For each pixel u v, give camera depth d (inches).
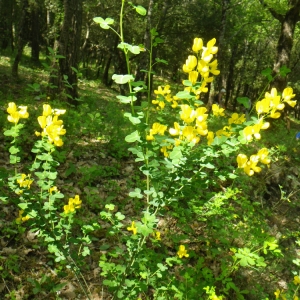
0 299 98.0
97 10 716.0
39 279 106.3
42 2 686.5
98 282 111.3
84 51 845.2
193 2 623.8
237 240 133.5
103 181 169.9
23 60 721.6
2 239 117.4
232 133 65.1
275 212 187.5
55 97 264.4
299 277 91.3
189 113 58.2
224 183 175.5
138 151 66.5
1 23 884.0
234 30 654.5
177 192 65.5
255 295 118.3
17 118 66.7
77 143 197.9
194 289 79.8
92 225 77.9
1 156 161.9
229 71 1010.7
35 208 67.8
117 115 235.1
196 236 134.2
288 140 289.4
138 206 151.8
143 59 469.7
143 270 83.0
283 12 409.4
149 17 459.5
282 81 414.9
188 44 649.0
